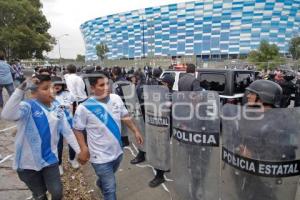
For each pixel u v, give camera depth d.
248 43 65.00
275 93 2.17
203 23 67.06
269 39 64.56
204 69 7.11
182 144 2.85
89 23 88.56
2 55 8.06
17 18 31.64
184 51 69.94
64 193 3.74
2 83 8.02
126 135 5.68
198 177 2.76
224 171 2.38
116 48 82.06
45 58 39.31
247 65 27.94
